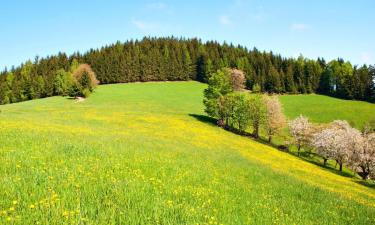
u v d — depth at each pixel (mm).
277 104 78938
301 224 11688
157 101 113000
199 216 9641
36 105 97000
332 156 66812
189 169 18656
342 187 31609
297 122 78688
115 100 110688
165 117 78562
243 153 44312
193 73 167250
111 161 15758
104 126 49594
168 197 11227
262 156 46938
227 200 12766
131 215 8648
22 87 128375
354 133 67625
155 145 30266
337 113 113938
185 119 80812
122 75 154000
